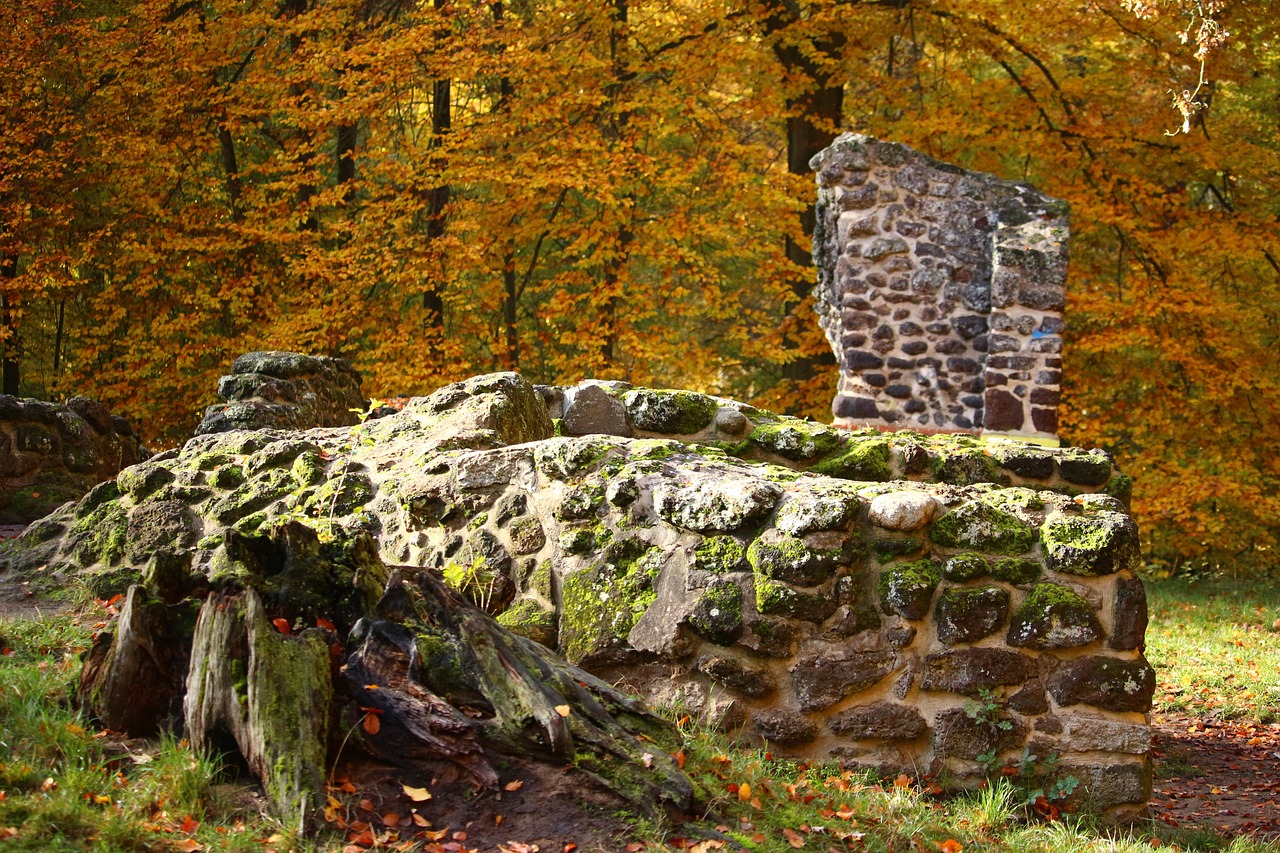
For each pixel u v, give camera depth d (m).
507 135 14.88
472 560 4.93
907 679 4.38
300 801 3.16
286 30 15.73
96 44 15.37
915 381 11.88
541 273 18.70
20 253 15.96
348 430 6.26
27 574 5.72
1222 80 15.07
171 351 15.49
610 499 4.76
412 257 14.98
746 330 15.88
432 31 14.98
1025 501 4.61
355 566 4.09
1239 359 14.12
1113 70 15.12
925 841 3.70
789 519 4.44
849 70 15.82
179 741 3.48
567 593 4.70
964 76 15.18
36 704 3.59
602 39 15.90
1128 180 15.02
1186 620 10.16
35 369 19.05
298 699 3.36
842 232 12.01
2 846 2.82
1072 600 4.40
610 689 3.95
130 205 15.96
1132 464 14.94
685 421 6.43
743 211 15.45
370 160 18.03
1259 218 14.91
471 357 16.19
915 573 4.41
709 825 3.43
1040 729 4.36
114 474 8.73
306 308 15.43
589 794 3.41
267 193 16.36
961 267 11.86
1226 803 5.46
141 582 3.83
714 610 4.42
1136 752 4.34
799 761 4.34
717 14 15.25
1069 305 14.03
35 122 15.38
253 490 5.77
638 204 17.70
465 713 3.56
